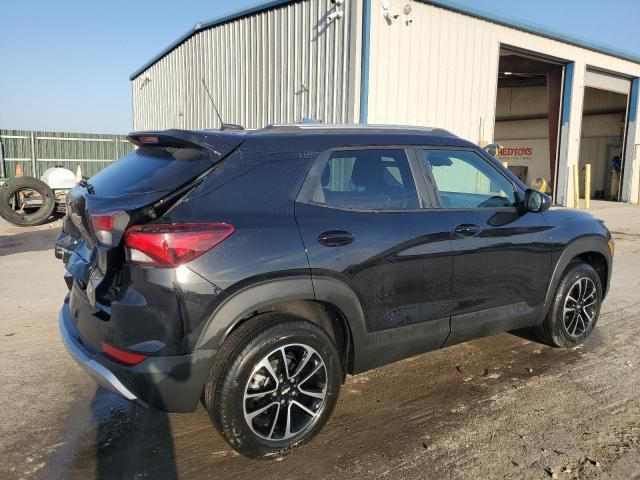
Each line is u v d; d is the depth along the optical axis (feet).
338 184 10.82
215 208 9.23
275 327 9.49
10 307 18.93
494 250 12.57
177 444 10.46
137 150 11.64
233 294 9.00
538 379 13.35
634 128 66.13
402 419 11.42
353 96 36.63
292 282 9.53
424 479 9.34
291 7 40.88
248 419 9.42
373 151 11.38
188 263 8.69
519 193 13.53
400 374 13.71
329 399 10.32
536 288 13.73
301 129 10.99
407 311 11.25
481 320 12.65
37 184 39.55
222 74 49.67
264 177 9.87
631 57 61.31
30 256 28.60
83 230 10.27
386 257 10.72
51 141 62.44
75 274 10.47
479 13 43.06
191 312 8.71
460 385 13.05
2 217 39.01
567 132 56.70
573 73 55.36
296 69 40.96
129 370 8.79
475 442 10.51
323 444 10.46
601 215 51.39
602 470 9.55
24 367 13.82
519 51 49.73
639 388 12.82
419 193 11.83
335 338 11.02
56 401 12.05
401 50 38.63
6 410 11.60
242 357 9.19
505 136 81.46
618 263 27.68
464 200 13.07
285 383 9.79
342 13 36.94
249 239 9.23
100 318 9.30
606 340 16.07
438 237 11.53
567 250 14.20
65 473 9.45
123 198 9.48
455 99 43.14
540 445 10.38
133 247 8.73
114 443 10.44
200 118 54.39
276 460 9.93
